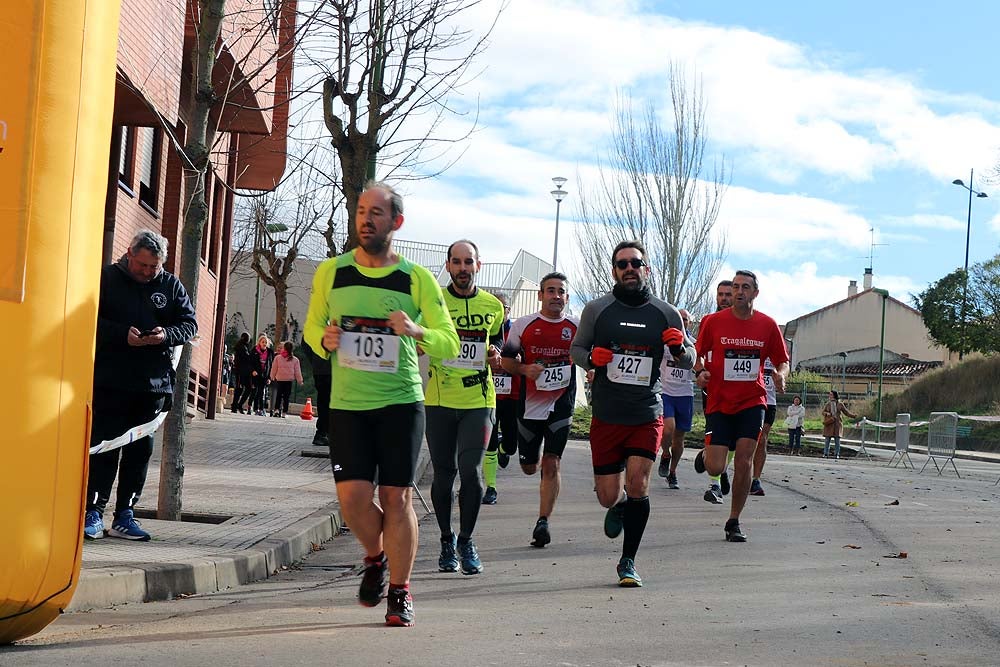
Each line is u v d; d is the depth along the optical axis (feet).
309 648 18.72
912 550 34.42
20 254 18.40
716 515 42.73
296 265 182.19
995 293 210.79
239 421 87.76
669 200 173.68
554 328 34.86
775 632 21.33
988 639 21.18
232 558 27.02
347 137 49.96
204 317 83.97
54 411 18.76
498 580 27.84
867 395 233.76
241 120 68.85
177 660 17.54
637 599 25.02
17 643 19.02
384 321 20.56
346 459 20.56
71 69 19.04
